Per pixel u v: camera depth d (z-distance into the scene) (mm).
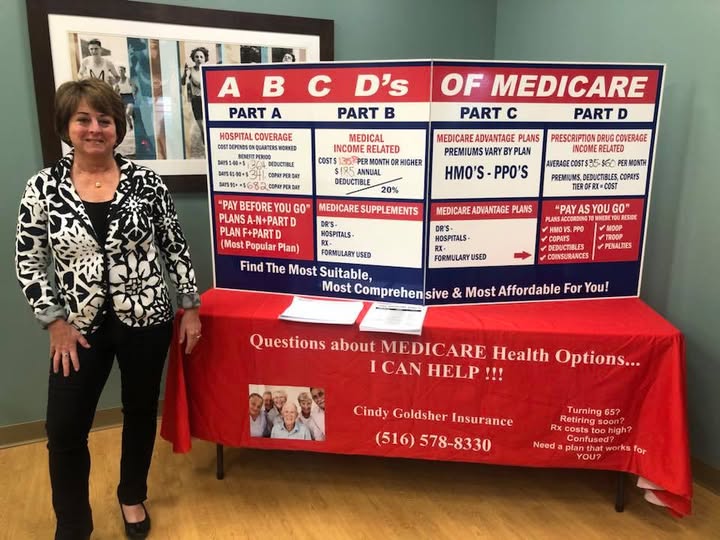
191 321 1897
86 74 2279
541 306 2057
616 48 2355
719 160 2014
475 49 3023
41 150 2297
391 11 2770
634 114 1971
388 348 1916
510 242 2021
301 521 2004
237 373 2016
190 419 2098
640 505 2090
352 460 2381
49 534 1929
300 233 2092
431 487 2197
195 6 2398
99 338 1691
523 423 1928
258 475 2271
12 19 2162
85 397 1685
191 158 2527
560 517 2025
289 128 2000
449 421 1964
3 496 2129
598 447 1919
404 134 1897
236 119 2041
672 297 2258
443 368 1912
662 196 2248
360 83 1896
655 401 1841
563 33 2611
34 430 2506
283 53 2566
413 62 1831
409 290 2033
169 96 2428
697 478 2221
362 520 2010
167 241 1818
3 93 2201
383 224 1996
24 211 1583
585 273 2094
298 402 2020
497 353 1872
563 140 1957
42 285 1603
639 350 1812
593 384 1860
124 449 1880
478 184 1949
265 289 2188
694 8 2033
